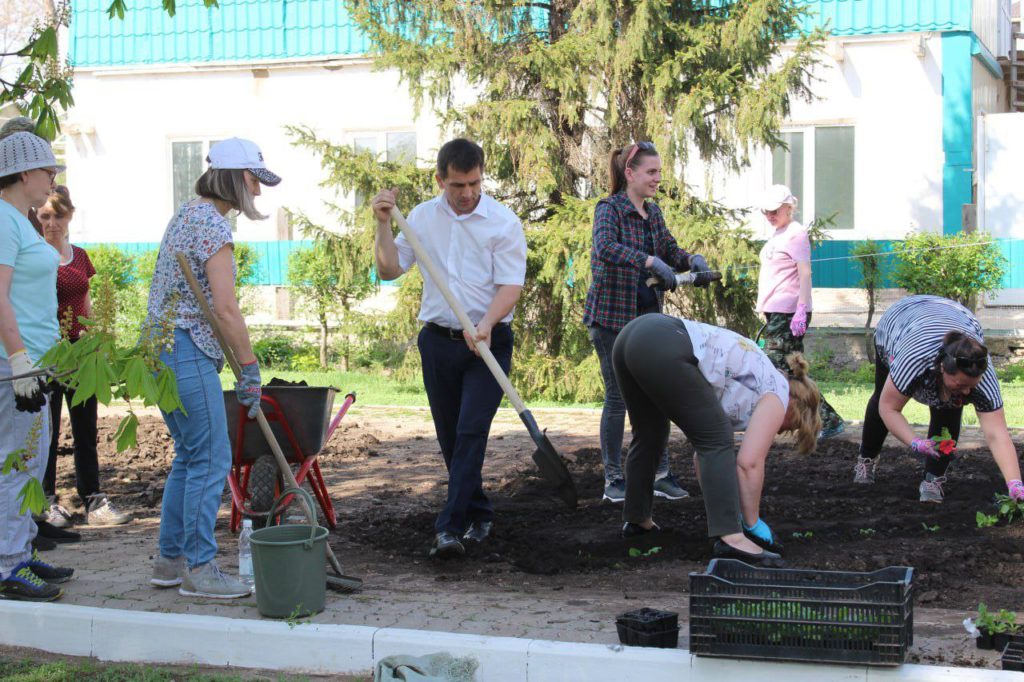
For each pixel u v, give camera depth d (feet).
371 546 18.80
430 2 39.52
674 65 37.24
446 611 14.62
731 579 12.98
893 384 20.17
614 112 38.27
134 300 50.31
